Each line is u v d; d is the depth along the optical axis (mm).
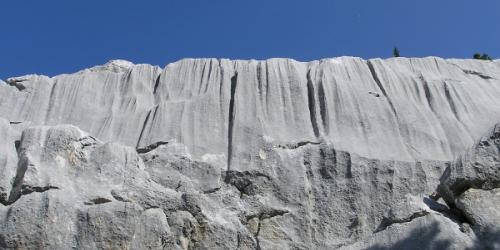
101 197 12977
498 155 11953
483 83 17531
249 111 15812
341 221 13812
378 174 14344
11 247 12211
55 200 12648
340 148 14703
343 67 17047
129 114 16156
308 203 14039
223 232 13156
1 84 16969
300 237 13586
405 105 16125
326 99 15961
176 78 17016
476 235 11250
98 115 16281
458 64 17969
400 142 15281
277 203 13992
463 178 11797
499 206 11500
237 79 16609
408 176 14367
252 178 14297
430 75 17359
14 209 12508
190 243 13031
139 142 15266
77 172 13461
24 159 13367
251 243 13203
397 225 11547
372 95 16328
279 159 14633
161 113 15812
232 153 14828
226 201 13898
